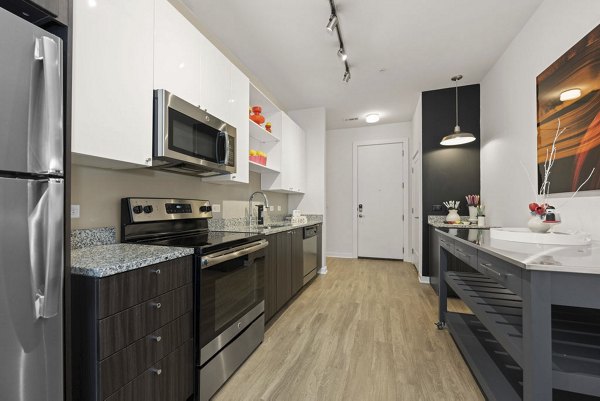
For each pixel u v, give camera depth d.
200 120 1.78
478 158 3.52
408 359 1.83
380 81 3.44
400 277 3.97
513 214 2.55
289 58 2.88
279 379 1.62
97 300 0.93
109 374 0.96
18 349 0.75
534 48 2.18
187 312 1.35
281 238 2.61
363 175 5.38
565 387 0.94
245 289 1.83
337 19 2.18
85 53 1.12
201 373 1.38
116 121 1.25
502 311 1.51
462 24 2.34
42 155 0.81
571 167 1.69
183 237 1.87
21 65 0.76
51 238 0.82
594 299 0.91
